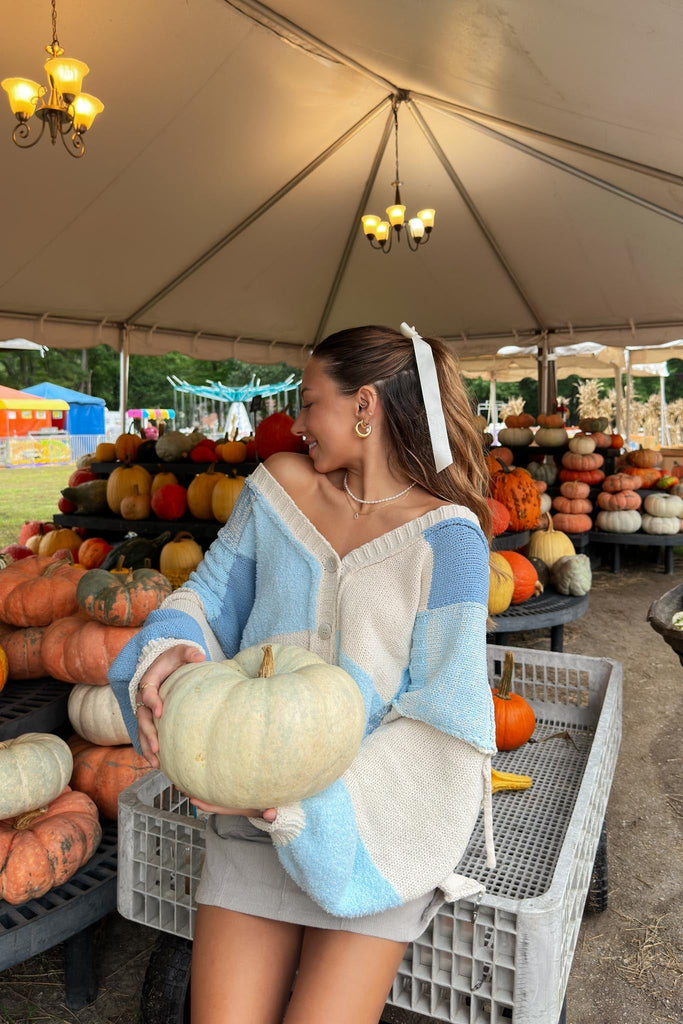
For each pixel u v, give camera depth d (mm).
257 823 1099
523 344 9953
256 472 1445
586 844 1570
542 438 8469
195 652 1212
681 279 7684
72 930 1863
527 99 4090
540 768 2271
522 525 5168
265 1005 1180
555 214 7000
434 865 1140
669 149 3982
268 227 7594
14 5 4078
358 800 1135
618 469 8844
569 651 5293
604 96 3422
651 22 2414
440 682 1158
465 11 3037
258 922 1220
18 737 2111
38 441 24656
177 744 1022
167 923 1585
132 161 5742
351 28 4191
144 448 6359
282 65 5039
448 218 7672
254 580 1442
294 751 994
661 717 4090
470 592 1198
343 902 1107
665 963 2223
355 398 1305
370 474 1329
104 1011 1972
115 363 38500
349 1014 1119
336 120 5996
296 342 10852
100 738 2385
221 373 39438
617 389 13773
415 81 5027
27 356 37406
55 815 2010
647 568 8375
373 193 7406
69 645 2395
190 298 8695
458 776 1147
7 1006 1985
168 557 4547
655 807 3129
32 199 5918
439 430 1290
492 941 1315
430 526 1239
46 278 7328
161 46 4582
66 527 6285
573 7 2535
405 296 9539
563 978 1351
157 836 1591
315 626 1286
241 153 6055
